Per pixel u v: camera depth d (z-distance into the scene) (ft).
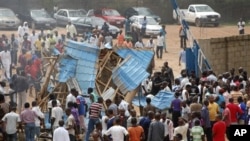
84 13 271.49
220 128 119.55
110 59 150.92
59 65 145.48
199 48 169.89
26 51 181.68
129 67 148.97
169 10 302.86
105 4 304.50
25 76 150.71
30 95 163.94
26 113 123.13
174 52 228.22
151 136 116.26
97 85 146.00
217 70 182.09
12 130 121.80
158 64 207.82
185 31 175.52
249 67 186.09
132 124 114.62
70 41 147.95
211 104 127.95
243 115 130.62
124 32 264.93
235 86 136.67
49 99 138.10
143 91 152.66
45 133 125.70
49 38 190.70
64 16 268.62
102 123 119.34
